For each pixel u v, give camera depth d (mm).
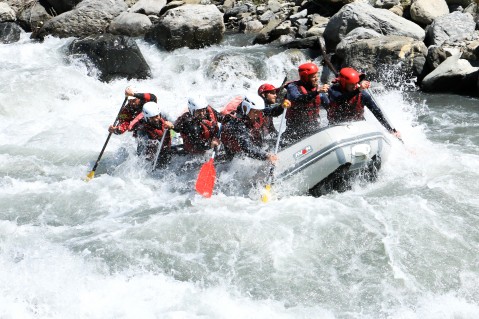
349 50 14711
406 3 17094
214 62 15703
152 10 19562
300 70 8852
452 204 8266
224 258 7383
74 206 8852
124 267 7242
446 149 10289
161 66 16297
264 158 8398
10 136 11875
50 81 14406
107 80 15555
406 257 7305
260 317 6410
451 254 7336
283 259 7328
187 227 7934
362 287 6887
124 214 8562
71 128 12133
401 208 8156
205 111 9148
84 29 18531
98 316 6473
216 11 17422
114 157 10539
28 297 6754
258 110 8484
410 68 14258
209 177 8648
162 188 9375
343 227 7785
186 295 6754
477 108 12664
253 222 7953
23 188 9430
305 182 8641
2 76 14469
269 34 17469
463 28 15320
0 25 18719
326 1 17891
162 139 9227
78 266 7242
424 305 6594
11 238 7918
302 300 6723
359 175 8867
